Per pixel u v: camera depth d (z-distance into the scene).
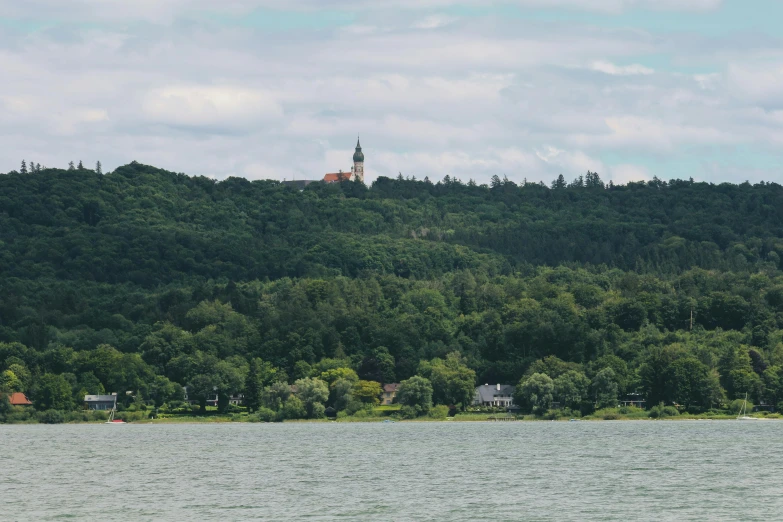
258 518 133.25
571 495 150.12
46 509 142.50
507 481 166.88
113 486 166.62
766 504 140.75
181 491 159.38
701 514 133.25
